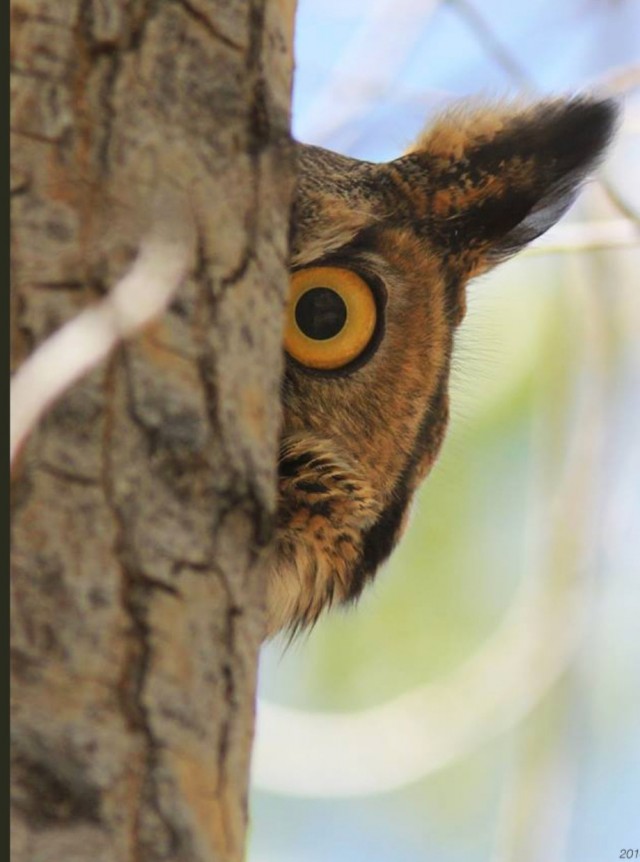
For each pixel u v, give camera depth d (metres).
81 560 2.95
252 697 2.97
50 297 2.96
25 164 2.97
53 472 2.95
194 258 2.98
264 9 2.99
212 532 2.97
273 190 2.99
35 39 2.97
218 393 2.97
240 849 2.97
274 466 2.99
